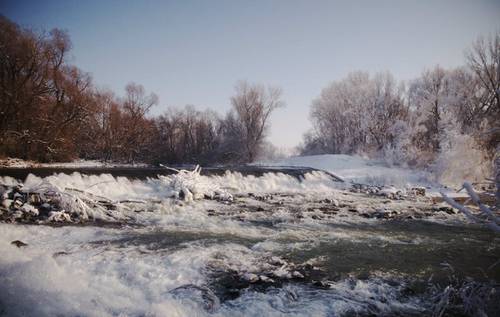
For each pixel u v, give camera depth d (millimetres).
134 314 4324
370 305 5004
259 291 5391
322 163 31016
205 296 5012
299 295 5285
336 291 5480
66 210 10766
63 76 31547
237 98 48250
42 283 4855
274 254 7434
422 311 4879
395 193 18672
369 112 43375
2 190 11469
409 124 33375
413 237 9273
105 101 40750
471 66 31312
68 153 32562
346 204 15281
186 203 13953
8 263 5562
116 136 41250
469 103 33156
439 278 6199
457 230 10312
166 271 6090
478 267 6812
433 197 17797
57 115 31875
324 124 54969
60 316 4160
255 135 48281
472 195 4016
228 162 46750
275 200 16031
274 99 48844
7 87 28484
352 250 7875
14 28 28938
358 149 41562
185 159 49406
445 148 23438
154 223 10406
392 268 6695
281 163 36844
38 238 8180
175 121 52781
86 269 6008
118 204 12500
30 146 28875
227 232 9430
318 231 9820
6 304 4273
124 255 6965
